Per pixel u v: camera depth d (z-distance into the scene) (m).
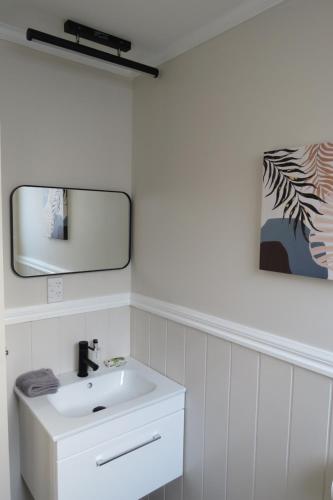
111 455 1.50
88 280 1.91
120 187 1.98
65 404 1.72
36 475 1.56
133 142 1.99
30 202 1.67
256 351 1.40
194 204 1.64
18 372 1.71
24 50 1.61
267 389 1.37
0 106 1.57
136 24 1.51
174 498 1.83
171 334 1.79
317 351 1.21
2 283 1.14
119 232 1.98
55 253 1.76
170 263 1.79
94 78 1.83
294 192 1.22
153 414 1.62
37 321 1.74
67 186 1.79
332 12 1.13
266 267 1.32
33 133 1.66
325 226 1.14
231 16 1.41
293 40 1.23
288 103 1.26
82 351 1.81
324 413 1.20
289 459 1.31
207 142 1.56
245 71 1.39
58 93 1.72
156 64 1.80
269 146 1.32
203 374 1.63
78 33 1.51
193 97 1.62
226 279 1.51
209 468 1.63
